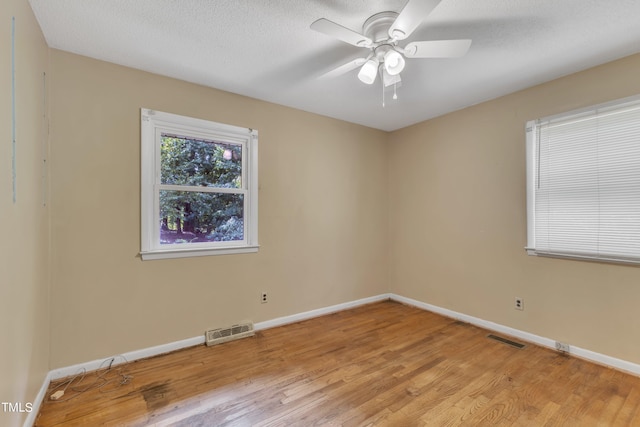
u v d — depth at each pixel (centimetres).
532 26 193
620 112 230
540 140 275
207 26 192
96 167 231
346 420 175
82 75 226
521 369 231
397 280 418
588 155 246
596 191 242
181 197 273
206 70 252
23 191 158
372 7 175
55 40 207
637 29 195
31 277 171
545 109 272
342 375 223
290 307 335
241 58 232
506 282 300
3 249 131
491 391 203
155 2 170
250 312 306
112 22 188
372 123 394
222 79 268
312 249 353
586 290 248
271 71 253
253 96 306
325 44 213
